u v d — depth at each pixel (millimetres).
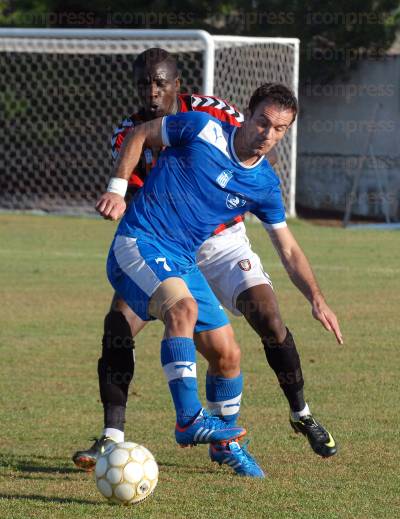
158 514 13953
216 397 17391
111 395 16422
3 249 46719
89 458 16000
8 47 56719
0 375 23875
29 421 19703
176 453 17656
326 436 16656
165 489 15289
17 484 15523
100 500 14648
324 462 16953
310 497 14867
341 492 15156
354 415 20203
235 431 15750
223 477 16094
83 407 20922
